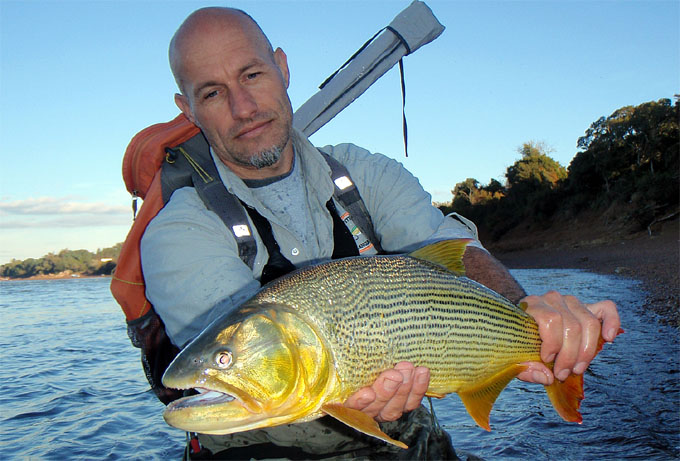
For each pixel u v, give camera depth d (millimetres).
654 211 12555
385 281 679
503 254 15547
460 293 711
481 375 722
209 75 827
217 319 645
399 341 669
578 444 1367
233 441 854
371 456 848
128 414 1900
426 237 905
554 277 7773
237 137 840
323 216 900
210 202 838
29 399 2143
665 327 2959
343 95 1367
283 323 627
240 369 609
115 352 3262
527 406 1725
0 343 3766
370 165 958
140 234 899
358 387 655
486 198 21156
